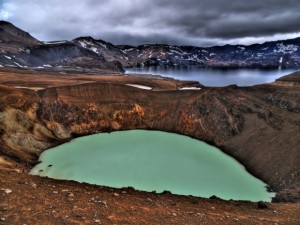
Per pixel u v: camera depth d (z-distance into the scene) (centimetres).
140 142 6022
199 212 1747
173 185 3834
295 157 4381
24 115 5484
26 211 1323
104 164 4569
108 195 1862
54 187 1828
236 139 5841
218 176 4344
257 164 4853
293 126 5203
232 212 1873
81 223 1262
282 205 2319
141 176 4109
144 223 1374
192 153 5441
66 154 5100
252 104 6631
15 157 4544
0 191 1530
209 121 6638
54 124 6144
